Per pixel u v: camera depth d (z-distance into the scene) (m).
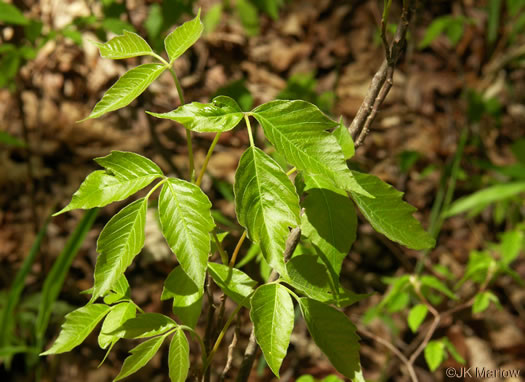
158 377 1.64
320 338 0.75
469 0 3.00
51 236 1.88
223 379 0.84
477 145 2.40
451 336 1.86
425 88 2.67
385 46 0.78
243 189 0.71
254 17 1.86
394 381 1.73
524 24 2.35
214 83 2.40
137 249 0.71
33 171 2.04
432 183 2.30
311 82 1.65
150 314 0.75
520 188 1.37
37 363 1.50
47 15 2.25
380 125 2.51
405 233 0.76
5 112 2.18
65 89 2.26
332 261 0.76
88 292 0.77
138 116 2.21
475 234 2.21
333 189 0.77
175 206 0.71
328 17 2.94
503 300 2.06
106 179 0.72
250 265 1.29
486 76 2.72
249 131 0.72
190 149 0.75
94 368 1.61
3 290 1.70
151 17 1.45
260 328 0.73
